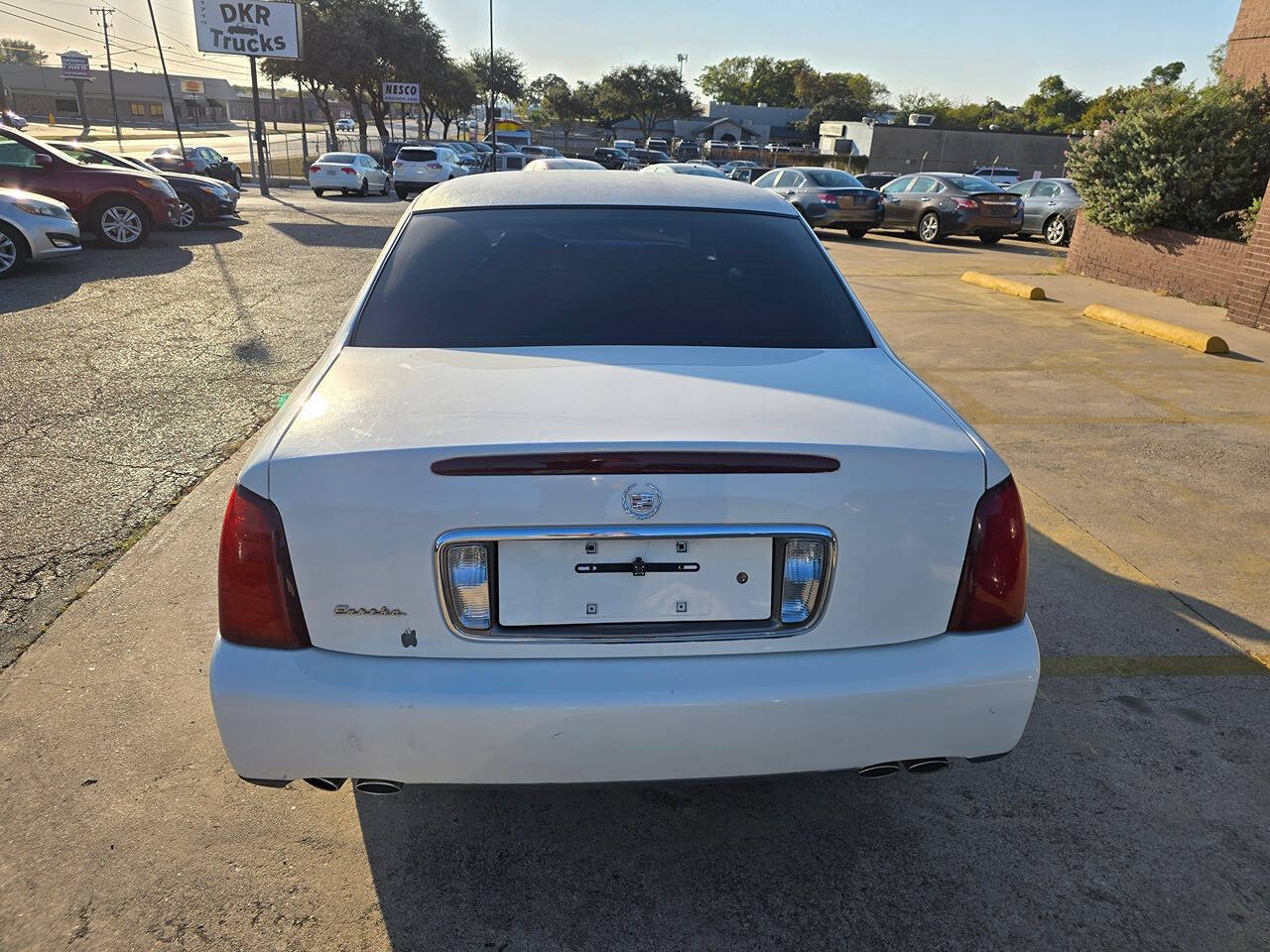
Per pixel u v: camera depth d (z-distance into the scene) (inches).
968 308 401.7
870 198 737.6
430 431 71.6
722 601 72.4
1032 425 228.8
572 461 68.4
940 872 88.4
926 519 72.8
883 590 73.2
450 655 71.2
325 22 1776.6
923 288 466.0
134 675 116.2
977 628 75.4
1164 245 455.8
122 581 140.3
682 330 94.8
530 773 71.7
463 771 71.4
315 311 347.3
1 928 79.0
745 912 83.4
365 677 70.1
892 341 328.8
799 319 98.3
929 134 1926.7
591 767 71.8
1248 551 159.0
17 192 410.6
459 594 70.4
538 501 68.8
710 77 5093.5
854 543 71.9
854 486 71.2
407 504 68.6
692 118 3553.2
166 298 367.9
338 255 512.1
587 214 112.3
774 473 70.2
